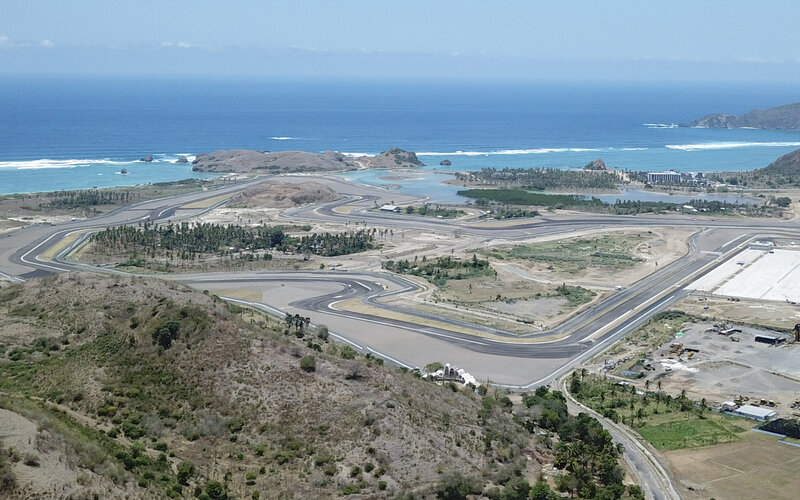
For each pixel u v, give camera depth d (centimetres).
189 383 12738
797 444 13612
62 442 9575
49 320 14850
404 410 12444
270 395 12481
